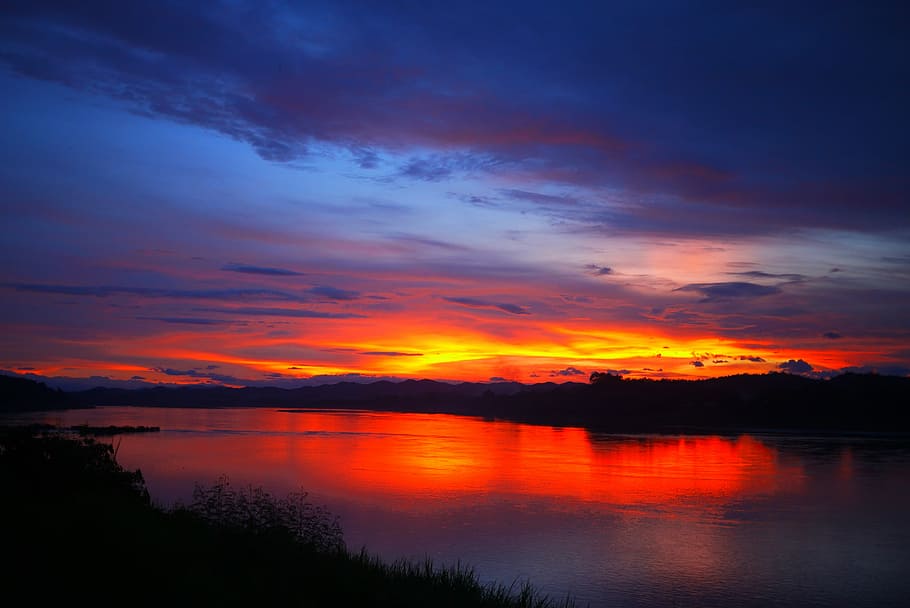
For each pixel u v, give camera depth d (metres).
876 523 33.72
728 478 49.78
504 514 34.59
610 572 24.75
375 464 56.00
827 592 23.06
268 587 11.73
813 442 88.38
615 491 42.97
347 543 27.84
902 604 21.78
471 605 13.17
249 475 47.28
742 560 26.52
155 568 11.52
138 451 65.25
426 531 30.38
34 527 13.80
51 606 9.64
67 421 119.19
